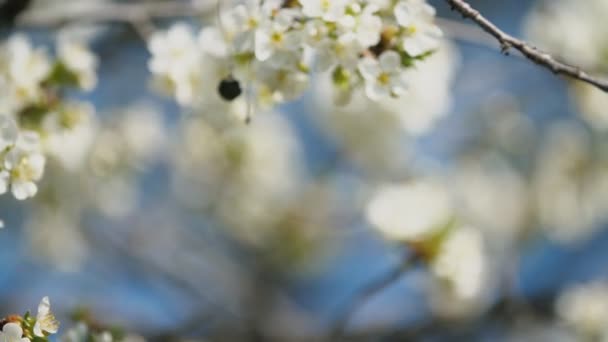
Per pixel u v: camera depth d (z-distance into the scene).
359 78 3.71
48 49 5.30
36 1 5.19
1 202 8.34
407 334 8.06
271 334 8.86
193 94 4.33
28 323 3.09
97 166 7.86
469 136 9.45
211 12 5.20
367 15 3.40
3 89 4.25
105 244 8.71
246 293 9.39
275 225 9.38
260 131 8.98
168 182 9.41
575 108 8.79
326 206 9.29
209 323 8.41
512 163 9.49
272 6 3.56
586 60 7.59
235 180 9.15
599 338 8.14
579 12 8.03
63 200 7.85
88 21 5.22
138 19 5.23
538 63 3.18
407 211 5.57
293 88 3.71
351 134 8.58
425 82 6.96
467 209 9.07
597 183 9.45
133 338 4.93
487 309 8.16
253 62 3.74
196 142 8.90
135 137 8.27
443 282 5.57
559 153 9.48
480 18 3.20
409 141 8.80
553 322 8.50
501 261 8.66
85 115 4.49
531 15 8.24
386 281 5.78
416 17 3.51
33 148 3.44
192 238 9.38
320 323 9.55
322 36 3.44
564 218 9.40
